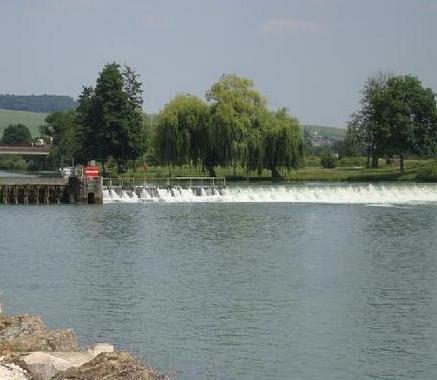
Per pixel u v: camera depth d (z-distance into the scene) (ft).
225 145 468.34
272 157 479.41
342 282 187.11
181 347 131.34
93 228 302.45
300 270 204.64
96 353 103.96
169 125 476.95
